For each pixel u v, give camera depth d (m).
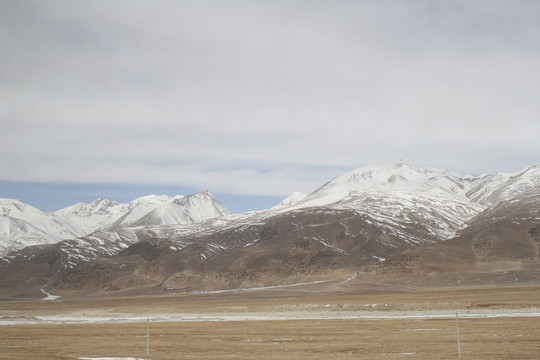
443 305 98.81
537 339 52.81
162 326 83.25
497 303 98.31
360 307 105.56
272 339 61.88
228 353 51.66
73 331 80.12
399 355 47.03
